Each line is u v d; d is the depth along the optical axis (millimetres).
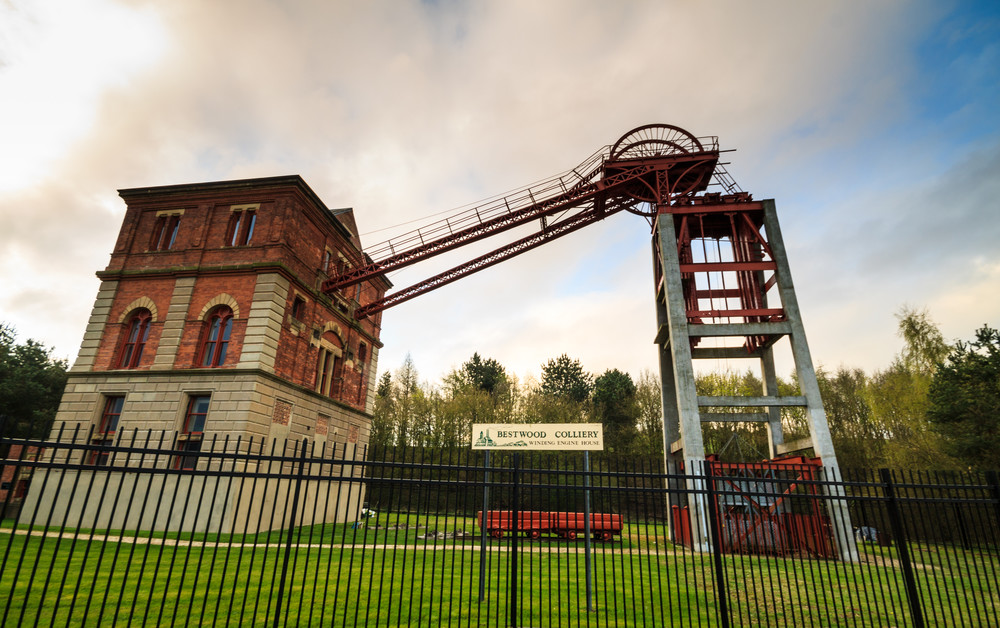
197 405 20188
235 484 18234
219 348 21109
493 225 24844
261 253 22062
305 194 23625
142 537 15008
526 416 48156
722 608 7340
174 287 22219
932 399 22891
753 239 21109
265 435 20062
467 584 9820
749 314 19141
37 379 36969
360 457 28047
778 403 17766
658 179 22031
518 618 7812
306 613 7695
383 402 45938
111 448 6043
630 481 24672
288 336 22141
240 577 9828
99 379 20953
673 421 21672
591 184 23469
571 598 9055
